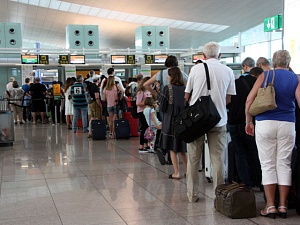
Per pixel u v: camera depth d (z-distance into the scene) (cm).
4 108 1434
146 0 1959
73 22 2620
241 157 497
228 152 519
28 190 527
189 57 1630
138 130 1073
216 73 443
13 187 545
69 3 2248
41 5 2386
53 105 1509
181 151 565
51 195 501
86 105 1180
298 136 448
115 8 2148
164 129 569
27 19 2881
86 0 2023
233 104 486
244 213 404
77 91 1166
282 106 398
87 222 400
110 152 821
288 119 398
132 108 862
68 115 1287
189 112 432
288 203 432
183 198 478
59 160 738
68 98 1270
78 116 1197
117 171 637
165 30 1653
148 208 442
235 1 1900
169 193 502
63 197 491
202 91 444
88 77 1257
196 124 426
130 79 1293
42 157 773
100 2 2047
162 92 559
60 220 407
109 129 1146
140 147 829
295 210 430
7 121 922
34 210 441
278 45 2398
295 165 419
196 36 2892
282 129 396
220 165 448
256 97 402
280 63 408
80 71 1741
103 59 1548
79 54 1510
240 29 2648
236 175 515
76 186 545
